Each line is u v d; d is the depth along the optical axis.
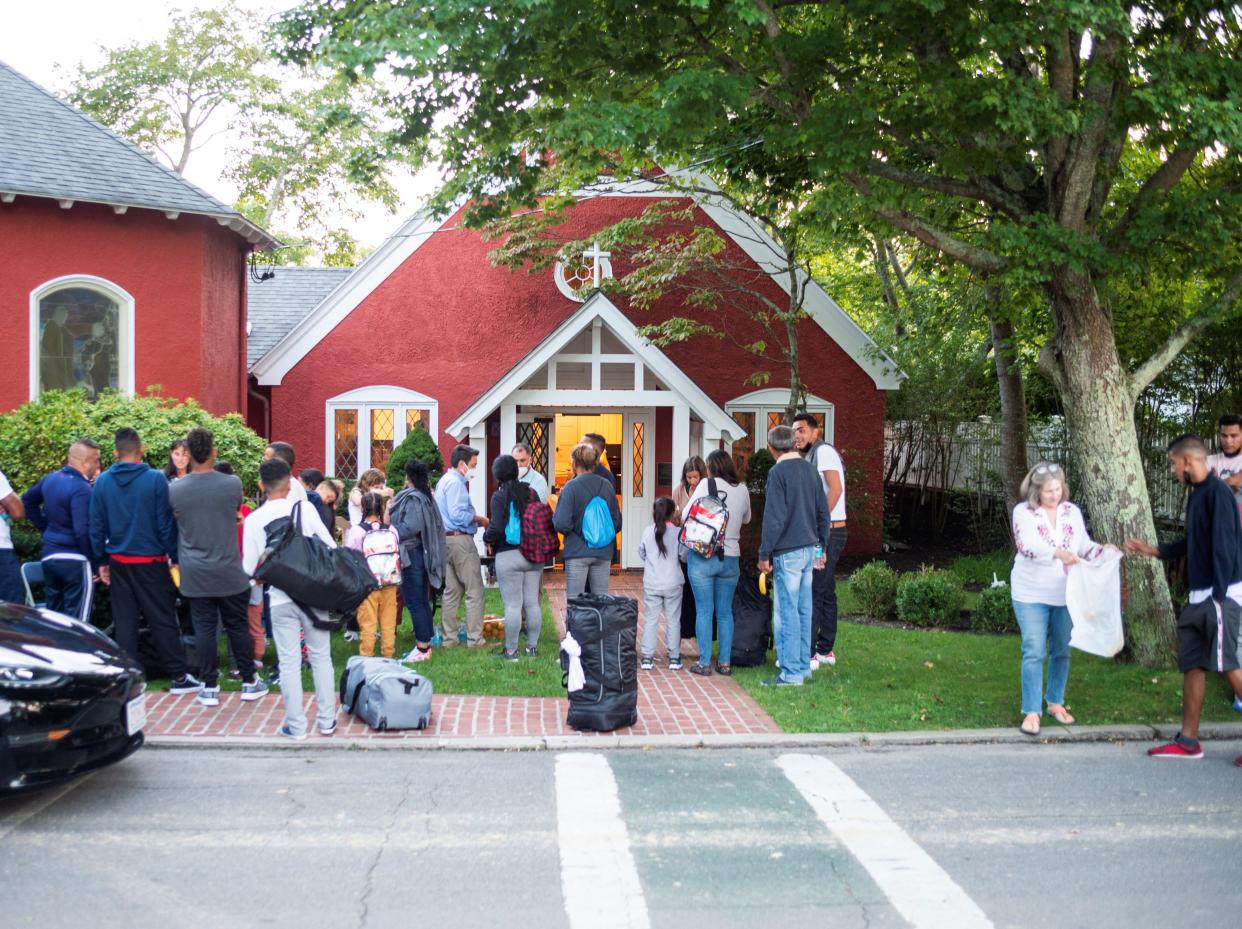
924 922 4.51
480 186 11.03
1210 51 9.08
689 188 14.59
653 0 8.91
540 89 9.99
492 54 9.12
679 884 4.89
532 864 5.11
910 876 5.00
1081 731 7.48
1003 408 15.26
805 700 8.30
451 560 10.03
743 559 13.17
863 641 10.62
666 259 15.26
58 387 12.95
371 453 16.91
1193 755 6.98
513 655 9.52
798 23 10.69
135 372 13.38
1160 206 9.65
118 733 6.02
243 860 5.12
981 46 8.67
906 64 9.64
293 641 7.12
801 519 8.68
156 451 10.39
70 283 12.98
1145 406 13.49
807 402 17.22
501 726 7.55
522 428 16.14
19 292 12.62
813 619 9.53
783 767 6.77
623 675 7.50
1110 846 5.39
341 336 16.83
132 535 7.96
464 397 16.80
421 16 8.39
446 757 6.93
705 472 9.74
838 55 9.27
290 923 4.46
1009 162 9.57
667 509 9.39
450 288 16.81
